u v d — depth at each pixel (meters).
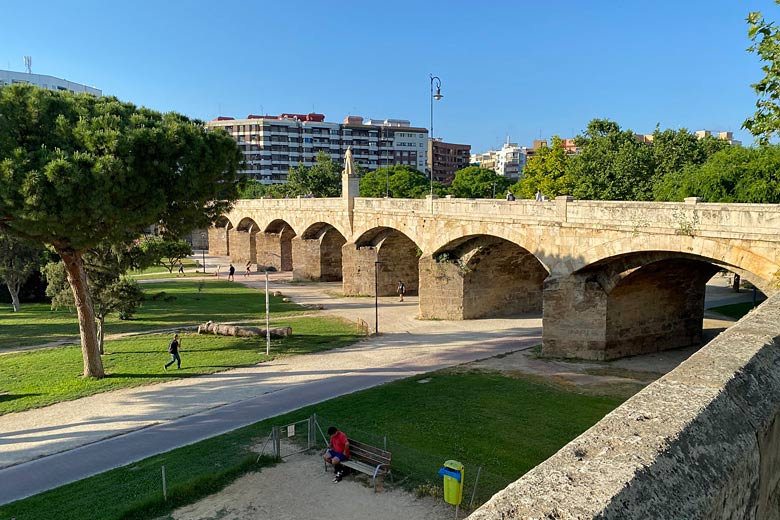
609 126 71.94
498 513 3.58
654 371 35.50
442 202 52.00
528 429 25.38
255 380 34.66
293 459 22.66
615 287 37.09
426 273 54.75
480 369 36.34
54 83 155.00
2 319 56.00
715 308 57.50
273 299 66.62
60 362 39.22
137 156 30.94
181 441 25.38
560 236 38.44
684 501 3.66
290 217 86.81
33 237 32.75
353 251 69.44
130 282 42.44
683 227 29.86
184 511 18.72
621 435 4.27
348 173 68.88
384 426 25.70
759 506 4.76
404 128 196.88
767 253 26.22
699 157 67.62
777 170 45.78
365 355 40.72
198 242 139.75
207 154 34.28
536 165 82.50
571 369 36.16
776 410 4.95
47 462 23.55
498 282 56.25
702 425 4.34
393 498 19.23
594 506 3.49
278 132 181.38
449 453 22.66
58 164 26.72
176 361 38.59
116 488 20.28
